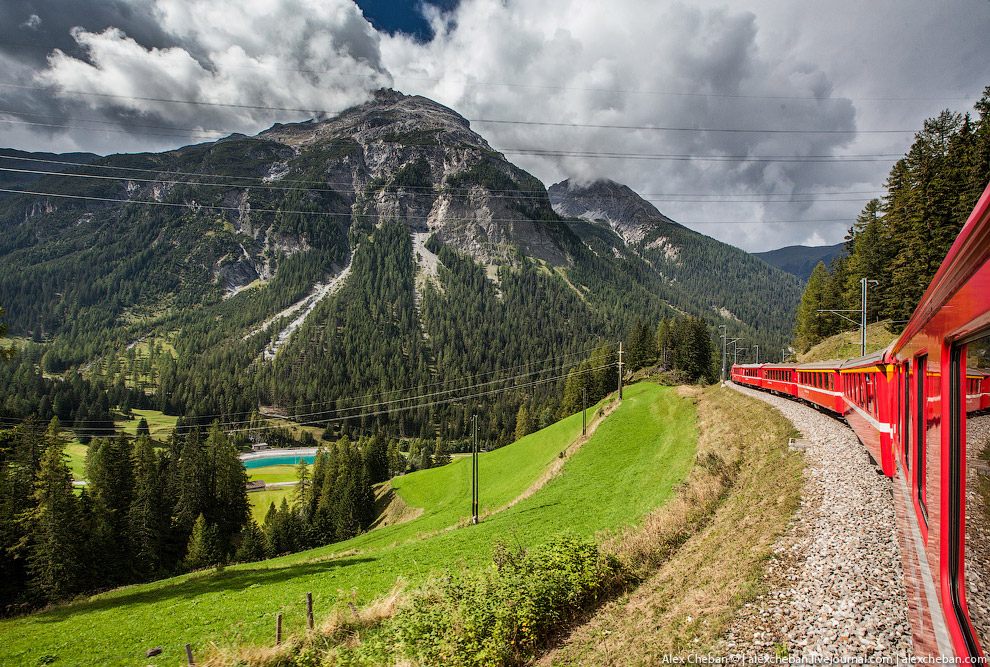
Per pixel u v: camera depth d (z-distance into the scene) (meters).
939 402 5.16
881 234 58.84
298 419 180.25
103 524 57.56
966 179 42.50
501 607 14.15
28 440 59.38
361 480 87.81
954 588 4.48
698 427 39.62
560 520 32.19
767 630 9.55
